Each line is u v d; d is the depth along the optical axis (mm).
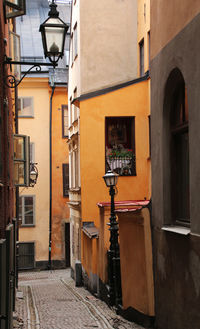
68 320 12742
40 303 16406
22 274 31406
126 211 11211
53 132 33906
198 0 7852
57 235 33562
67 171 33938
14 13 10422
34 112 33844
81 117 20000
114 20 21281
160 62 10102
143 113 19922
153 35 10734
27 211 33531
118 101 19969
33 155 33781
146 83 19906
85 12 21203
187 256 8359
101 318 12797
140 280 11062
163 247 9820
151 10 10930
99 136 20031
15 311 13984
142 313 11039
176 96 9883
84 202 20000
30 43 36625
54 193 33719
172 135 9969
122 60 21219
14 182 16688
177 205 9805
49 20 9711
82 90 21094
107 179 14016
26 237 33375
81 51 21141
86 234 18766
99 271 16766
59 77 33812
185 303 8508
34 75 33656
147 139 19906
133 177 19938
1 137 8484
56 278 27266
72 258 26188
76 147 22812
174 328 9148
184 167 9453
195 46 7941
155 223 10438
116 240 14055
